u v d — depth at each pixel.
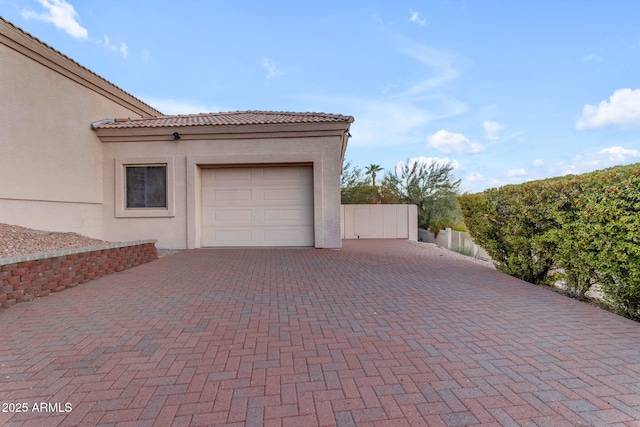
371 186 24.56
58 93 9.42
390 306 4.98
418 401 2.60
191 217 11.09
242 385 2.83
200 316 4.54
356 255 10.00
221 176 11.50
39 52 8.66
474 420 2.38
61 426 2.31
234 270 7.65
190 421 2.37
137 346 3.59
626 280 4.41
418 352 3.44
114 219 11.20
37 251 6.24
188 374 3.01
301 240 11.44
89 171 10.62
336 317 4.50
